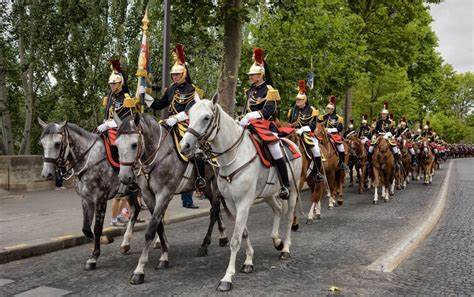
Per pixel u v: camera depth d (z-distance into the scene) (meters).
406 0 27.88
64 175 7.30
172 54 18.50
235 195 6.12
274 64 17.67
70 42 17.61
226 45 15.56
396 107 32.28
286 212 7.50
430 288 5.80
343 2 22.58
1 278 6.30
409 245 7.74
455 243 8.38
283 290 5.70
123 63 18.39
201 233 9.56
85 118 18.52
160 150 6.83
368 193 16.88
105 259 7.41
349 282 6.02
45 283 6.06
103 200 7.12
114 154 7.21
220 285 5.71
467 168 34.75
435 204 12.99
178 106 7.37
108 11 18.47
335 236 8.97
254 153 6.34
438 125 70.19
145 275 6.43
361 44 23.38
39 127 19.16
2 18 16.64
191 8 16.23
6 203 12.52
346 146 15.23
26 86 17.64
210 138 5.79
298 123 9.84
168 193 6.92
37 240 8.00
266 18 18.42
